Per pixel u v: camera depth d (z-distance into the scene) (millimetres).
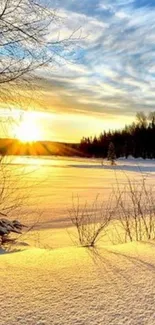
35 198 13234
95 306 2133
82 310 2078
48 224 8141
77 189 18328
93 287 2432
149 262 3025
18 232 6109
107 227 6375
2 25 4324
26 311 2053
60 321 1942
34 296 2264
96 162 65500
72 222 7984
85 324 1916
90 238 5793
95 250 3492
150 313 2049
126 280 2574
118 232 5750
